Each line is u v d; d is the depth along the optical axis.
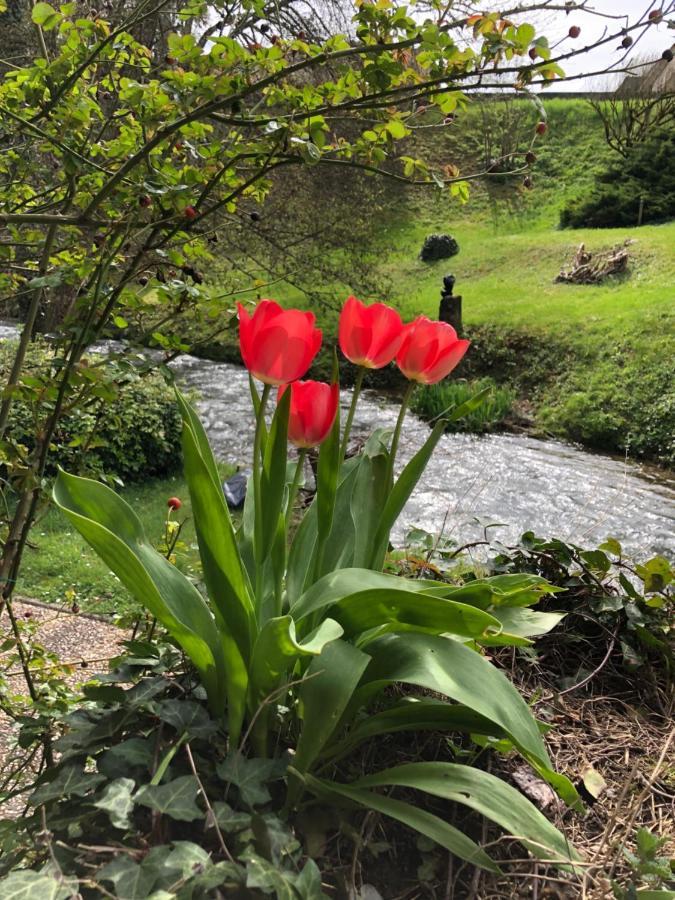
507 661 1.61
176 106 1.69
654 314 11.35
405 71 1.80
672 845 1.11
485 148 21.97
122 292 1.79
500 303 13.36
